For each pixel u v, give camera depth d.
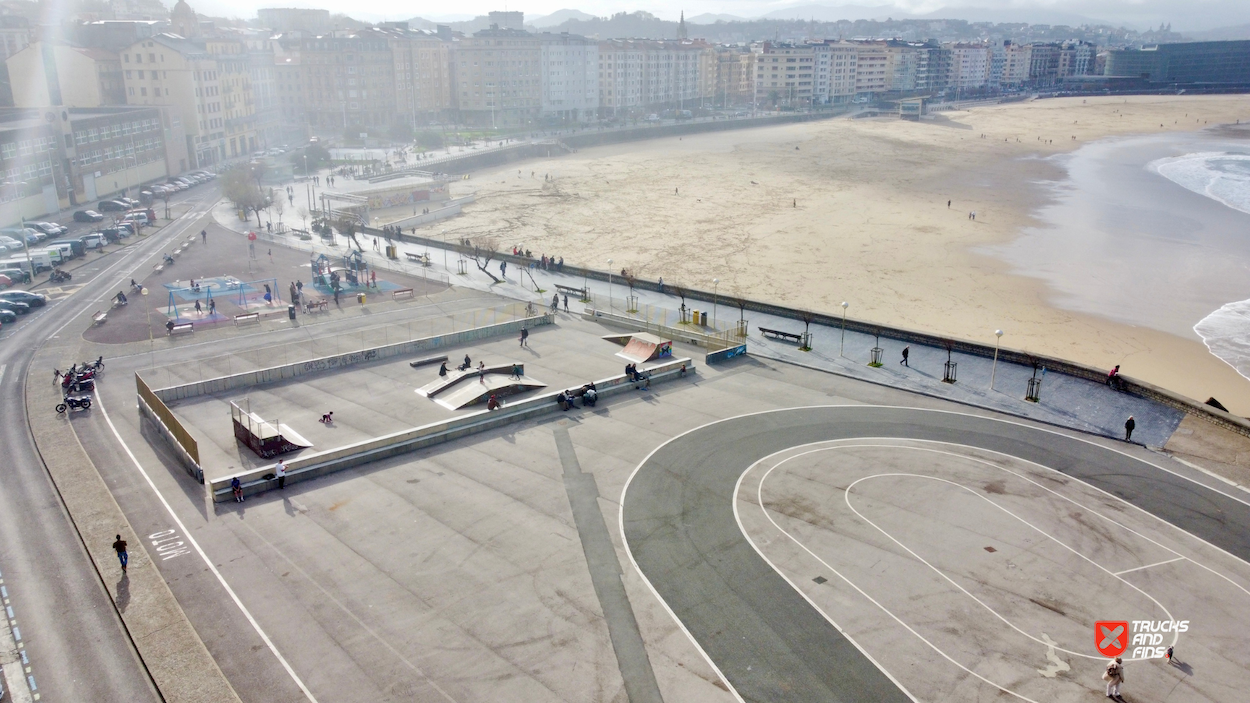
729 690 28.84
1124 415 53.22
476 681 29.14
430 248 104.69
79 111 145.50
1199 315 83.56
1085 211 135.38
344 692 28.58
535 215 136.00
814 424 51.66
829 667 30.05
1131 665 30.19
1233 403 63.38
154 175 155.25
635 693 28.66
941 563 36.50
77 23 186.25
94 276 89.69
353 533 38.72
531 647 30.89
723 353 63.62
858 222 128.00
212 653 30.58
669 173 180.38
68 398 53.91
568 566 36.06
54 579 35.38
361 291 83.69
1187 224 125.19
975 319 81.94
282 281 87.56
